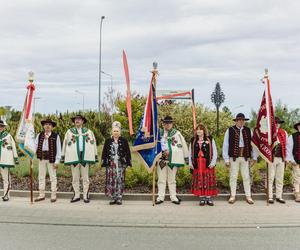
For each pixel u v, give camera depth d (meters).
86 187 10.09
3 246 6.69
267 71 10.00
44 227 7.85
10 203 9.96
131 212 9.02
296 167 10.04
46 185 11.36
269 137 9.68
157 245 6.74
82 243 6.85
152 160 9.77
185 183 11.16
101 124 20.86
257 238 7.12
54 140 10.16
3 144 10.27
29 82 10.34
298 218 8.46
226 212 8.98
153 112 9.92
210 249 6.53
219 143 15.66
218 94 17.33
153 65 10.14
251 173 11.08
